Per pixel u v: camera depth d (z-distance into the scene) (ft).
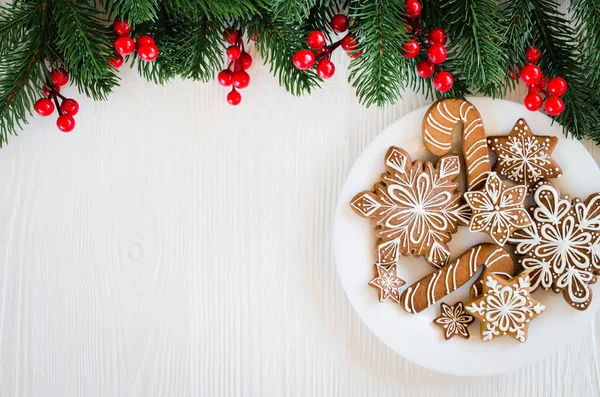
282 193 2.47
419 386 2.50
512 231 2.32
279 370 2.50
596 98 2.31
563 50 2.28
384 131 2.35
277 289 2.49
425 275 2.40
